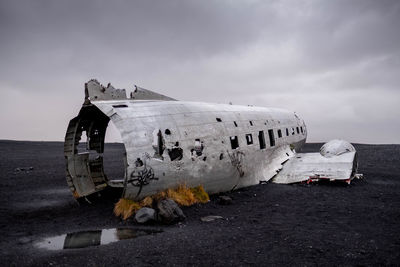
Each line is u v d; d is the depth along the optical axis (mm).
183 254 6227
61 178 18719
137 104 10688
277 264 5727
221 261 5875
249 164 12992
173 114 10734
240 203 10805
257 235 7383
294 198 11461
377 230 7707
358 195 11898
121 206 9320
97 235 7695
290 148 17344
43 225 8734
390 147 37719
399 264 5668
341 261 5828
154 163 9320
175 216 8453
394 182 14867
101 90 11141
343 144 15109
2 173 20719
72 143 11703
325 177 13328
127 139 9094
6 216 9820
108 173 20516
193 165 10320
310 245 6676
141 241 7047
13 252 6570
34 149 43969
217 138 11445
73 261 5977
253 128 13906
